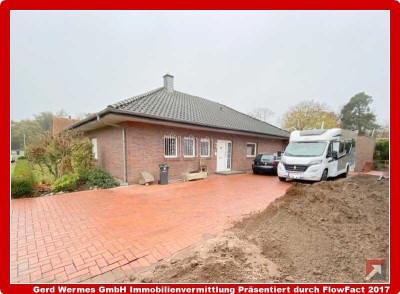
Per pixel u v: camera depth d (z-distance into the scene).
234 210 5.34
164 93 13.82
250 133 13.75
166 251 3.19
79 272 2.65
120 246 3.33
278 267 2.63
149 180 8.66
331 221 3.70
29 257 2.97
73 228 4.05
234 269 2.50
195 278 2.38
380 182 8.30
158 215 4.88
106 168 10.58
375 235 3.33
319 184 5.75
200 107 14.76
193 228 4.11
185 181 10.00
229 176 11.80
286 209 4.18
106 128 10.52
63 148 8.74
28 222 4.34
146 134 9.17
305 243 3.12
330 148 9.36
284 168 9.45
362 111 39.66
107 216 4.77
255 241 3.27
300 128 32.56
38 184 7.77
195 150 11.48
